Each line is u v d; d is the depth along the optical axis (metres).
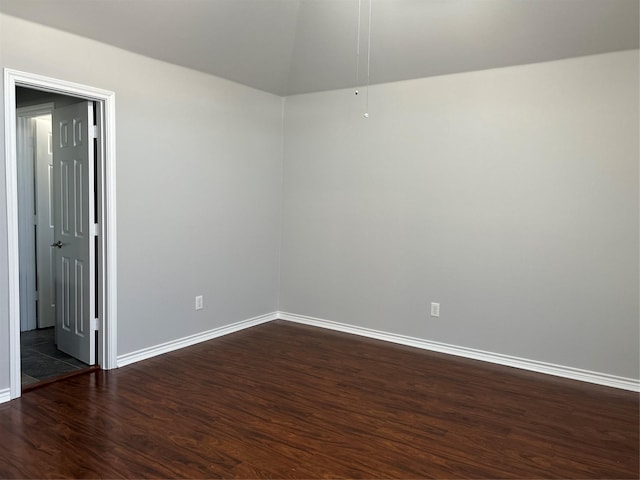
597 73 3.54
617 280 3.56
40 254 4.77
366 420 2.97
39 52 3.09
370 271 4.72
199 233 4.37
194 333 4.41
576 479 2.39
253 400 3.22
